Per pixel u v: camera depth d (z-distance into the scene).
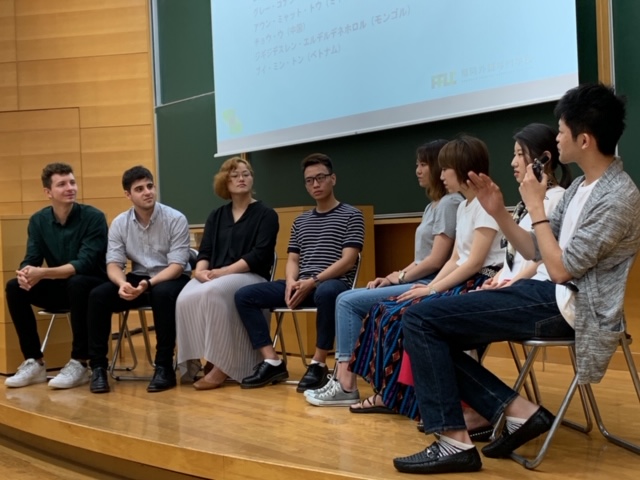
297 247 3.22
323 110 4.48
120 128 5.96
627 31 3.21
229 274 3.18
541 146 2.19
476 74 3.69
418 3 3.94
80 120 6.08
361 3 4.23
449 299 1.88
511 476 1.77
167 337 3.13
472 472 1.81
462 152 2.37
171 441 2.22
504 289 1.88
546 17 3.39
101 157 6.02
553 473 1.79
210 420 2.49
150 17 5.82
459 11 3.74
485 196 1.93
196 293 3.09
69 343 3.86
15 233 3.68
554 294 1.85
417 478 1.79
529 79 3.47
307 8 4.55
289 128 4.70
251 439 2.21
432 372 1.84
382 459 1.96
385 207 4.26
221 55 5.13
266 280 3.29
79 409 2.76
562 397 2.69
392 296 2.57
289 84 4.69
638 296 3.26
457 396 1.85
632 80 3.20
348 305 2.65
